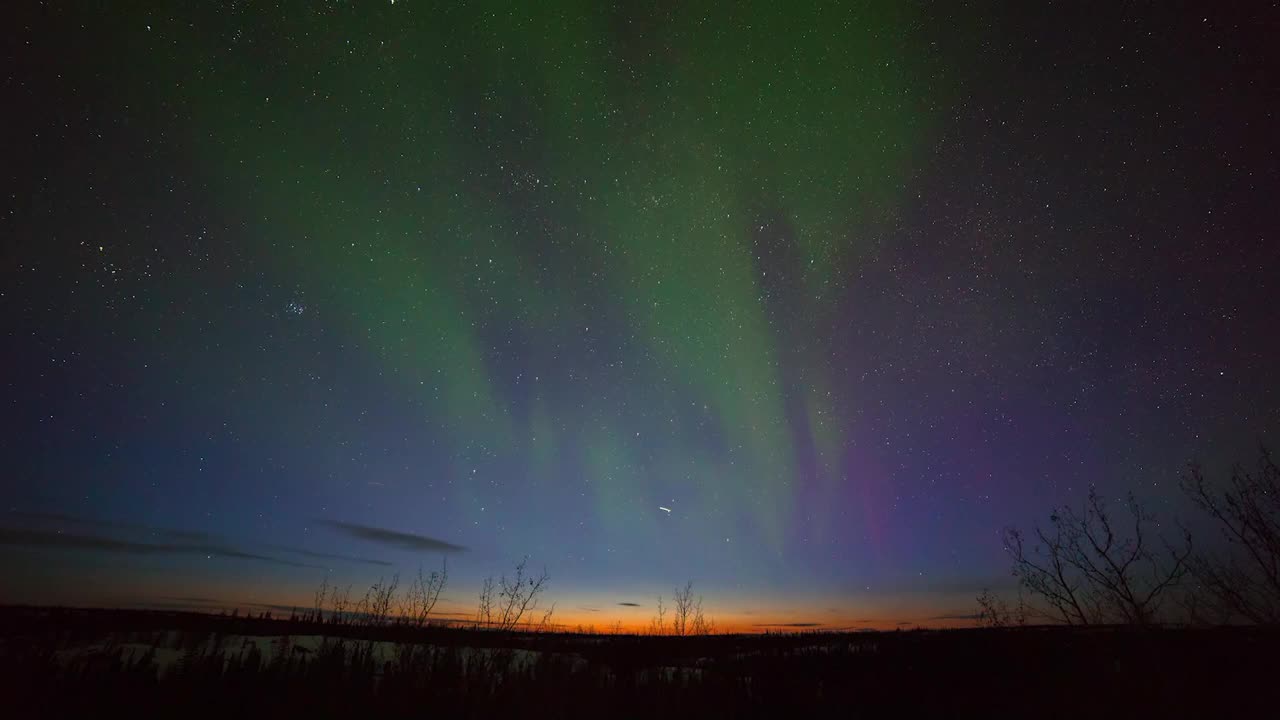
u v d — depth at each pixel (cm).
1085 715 671
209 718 569
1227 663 741
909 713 725
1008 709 720
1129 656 777
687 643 1426
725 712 720
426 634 1148
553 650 1165
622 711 700
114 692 620
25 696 584
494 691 751
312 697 652
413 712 636
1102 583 820
